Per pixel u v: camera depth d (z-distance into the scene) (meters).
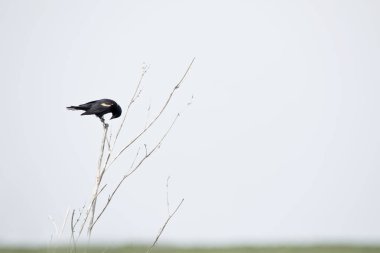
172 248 41.72
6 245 36.88
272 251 41.09
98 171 8.14
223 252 40.47
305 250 41.00
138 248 38.38
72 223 7.88
